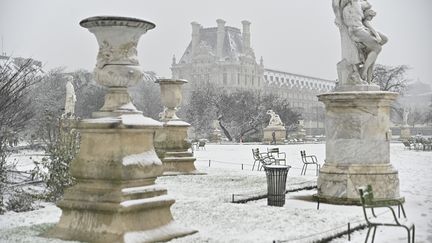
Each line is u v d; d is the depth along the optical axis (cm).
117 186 711
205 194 1222
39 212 984
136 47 767
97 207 700
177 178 1612
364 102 1094
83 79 6544
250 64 11644
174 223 760
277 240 693
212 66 11219
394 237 773
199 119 6544
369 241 744
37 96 4353
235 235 742
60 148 1177
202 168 2045
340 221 852
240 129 6322
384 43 1142
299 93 13425
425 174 1788
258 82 11975
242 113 6353
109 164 709
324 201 1112
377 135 1103
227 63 11162
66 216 735
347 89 1130
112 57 746
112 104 757
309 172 1909
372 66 1145
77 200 723
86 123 731
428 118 6769
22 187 1271
